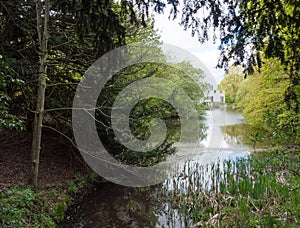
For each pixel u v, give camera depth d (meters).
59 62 5.64
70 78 6.08
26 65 5.13
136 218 4.96
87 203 5.62
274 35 2.85
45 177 5.96
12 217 3.45
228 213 4.58
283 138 4.21
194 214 4.81
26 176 5.60
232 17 2.85
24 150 7.01
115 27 3.01
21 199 4.34
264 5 2.78
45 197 4.94
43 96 5.21
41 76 5.14
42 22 5.49
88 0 2.82
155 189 6.43
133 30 6.69
